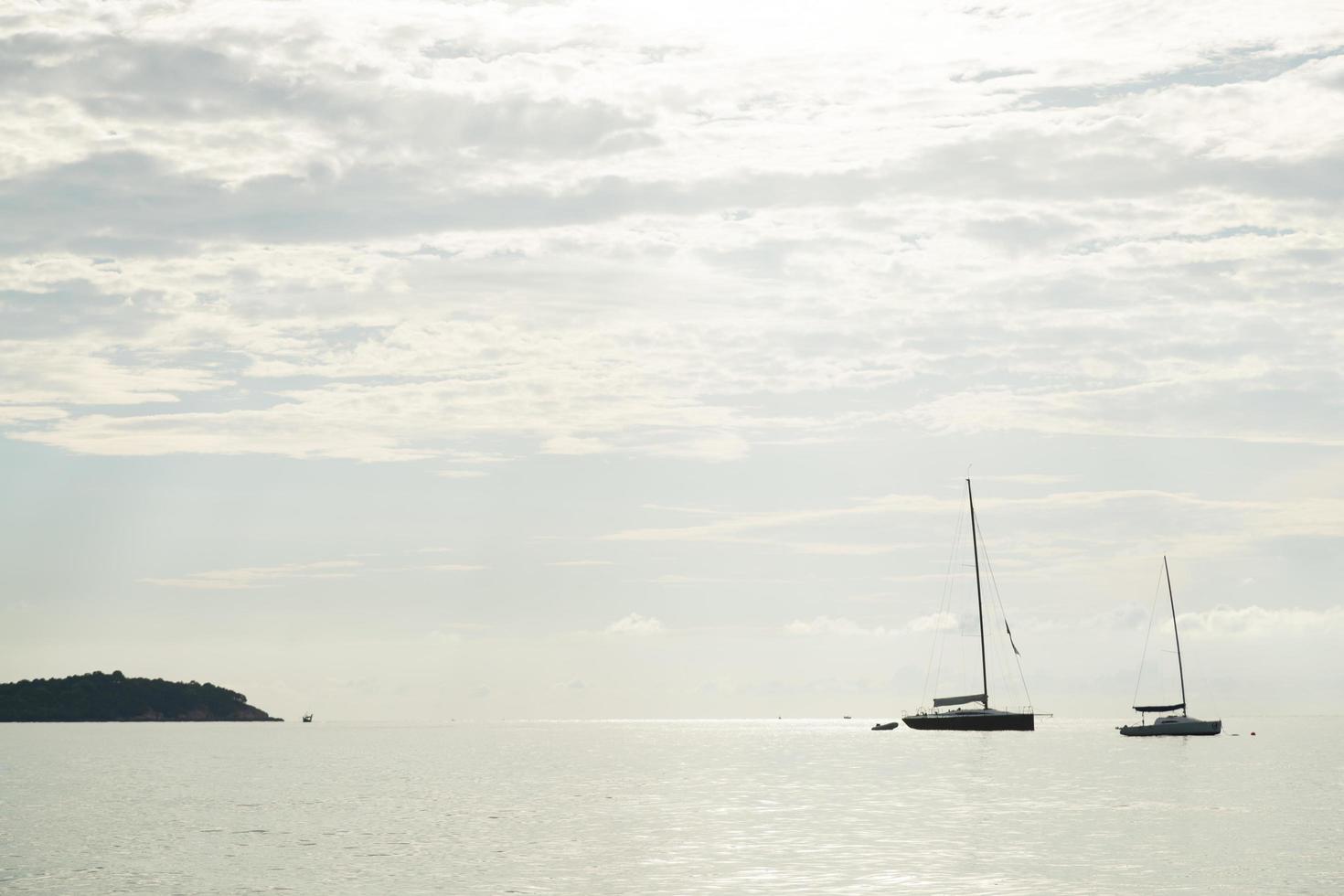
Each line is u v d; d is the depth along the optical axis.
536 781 126.00
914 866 61.59
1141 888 55.72
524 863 64.12
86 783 129.62
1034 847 67.94
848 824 79.50
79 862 66.69
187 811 95.00
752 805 94.06
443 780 129.12
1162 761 149.75
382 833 78.12
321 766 160.75
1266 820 80.50
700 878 59.00
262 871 62.88
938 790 105.31
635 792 108.75
